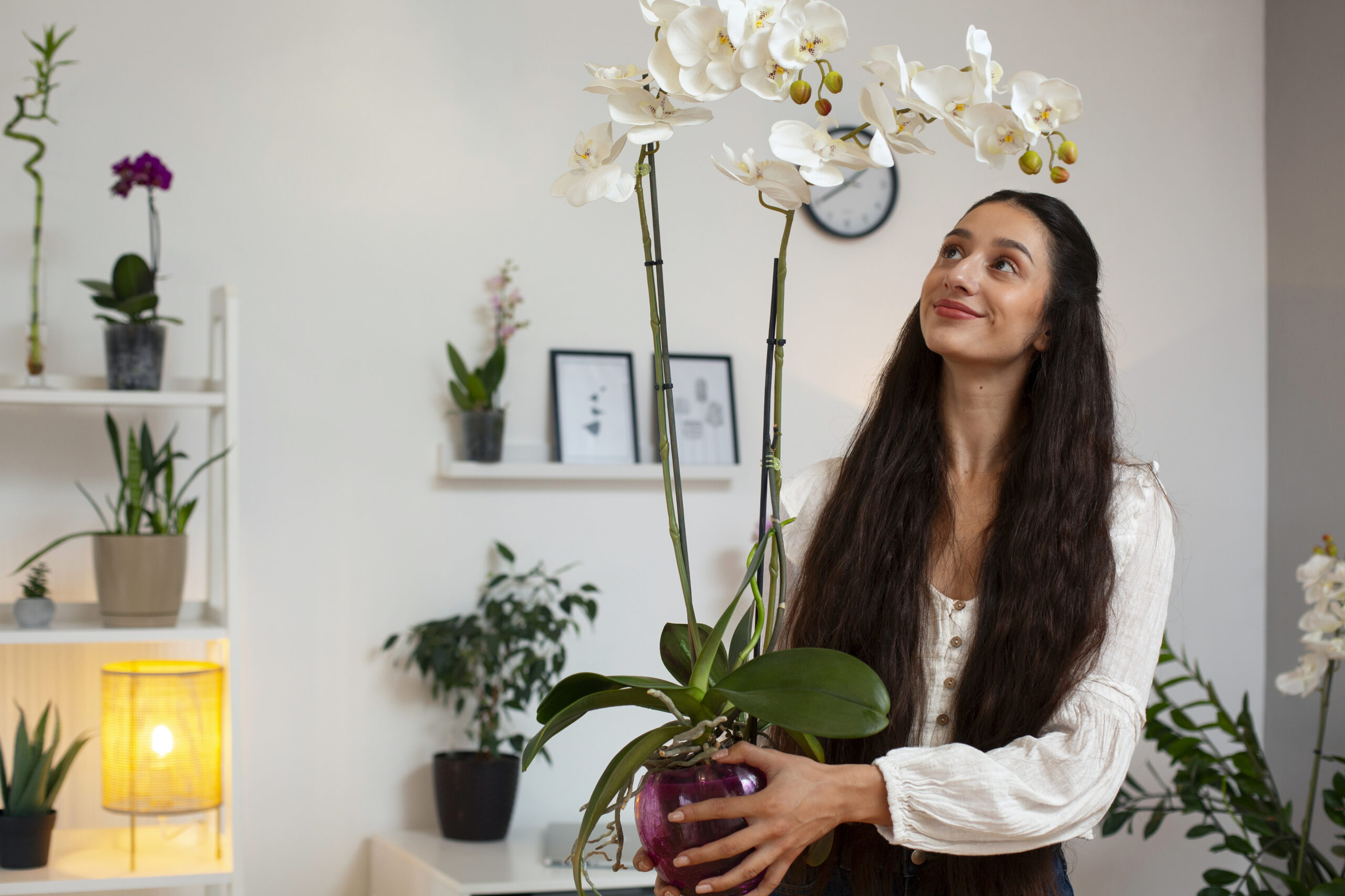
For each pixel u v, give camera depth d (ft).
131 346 7.41
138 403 7.32
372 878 8.84
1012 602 3.70
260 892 8.65
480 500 9.32
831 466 4.38
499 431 9.01
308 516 8.87
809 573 4.08
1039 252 3.79
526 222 9.49
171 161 8.61
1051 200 3.92
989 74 2.70
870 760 3.70
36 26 8.33
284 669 8.77
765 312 10.06
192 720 7.27
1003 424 4.04
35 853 7.06
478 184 9.38
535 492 9.45
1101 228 10.86
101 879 6.90
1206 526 10.95
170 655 8.40
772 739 3.75
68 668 8.20
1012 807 3.07
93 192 8.42
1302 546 10.71
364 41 9.14
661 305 2.97
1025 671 3.60
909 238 10.43
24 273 8.24
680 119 2.76
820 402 10.16
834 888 3.78
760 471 10.00
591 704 2.88
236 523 7.40
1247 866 10.74
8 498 8.14
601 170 2.80
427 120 9.28
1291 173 10.95
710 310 9.93
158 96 8.60
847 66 10.25
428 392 9.21
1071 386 3.88
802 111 10.19
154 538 7.23
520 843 8.62
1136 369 10.87
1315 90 10.66
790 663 2.74
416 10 9.29
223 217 8.73
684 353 9.84
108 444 8.36
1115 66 10.97
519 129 9.51
